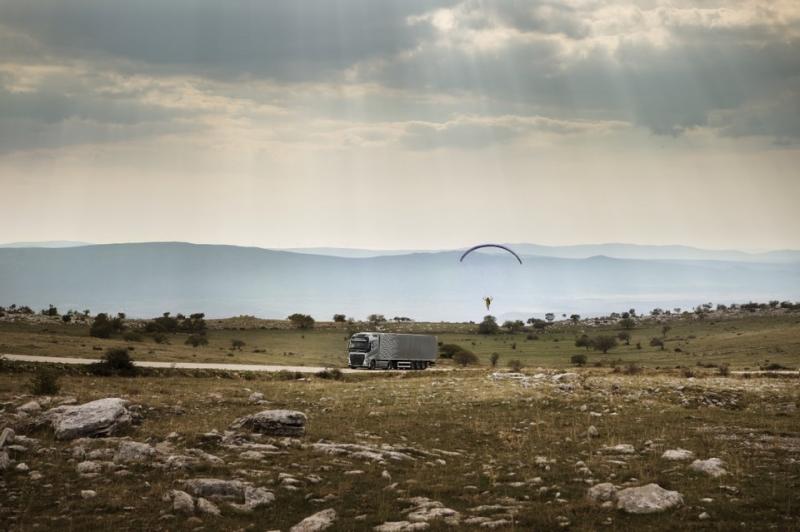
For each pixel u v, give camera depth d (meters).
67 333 152.88
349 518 19.25
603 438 31.98
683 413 40.66
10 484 21.41
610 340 173.75
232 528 18.28
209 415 36.31
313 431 31.62
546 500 21.44
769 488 22.02
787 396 49.38
